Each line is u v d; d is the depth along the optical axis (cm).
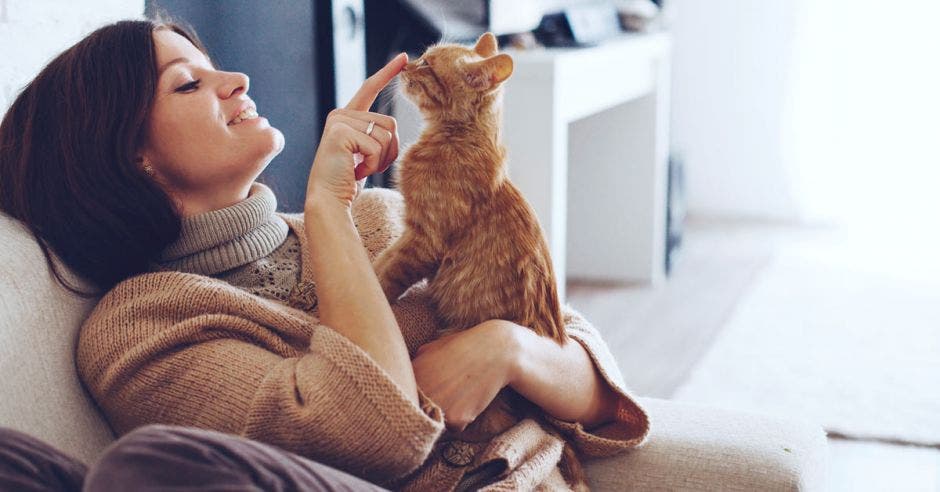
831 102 454
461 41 262
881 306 341
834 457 238
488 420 119
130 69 118
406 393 101
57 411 107
